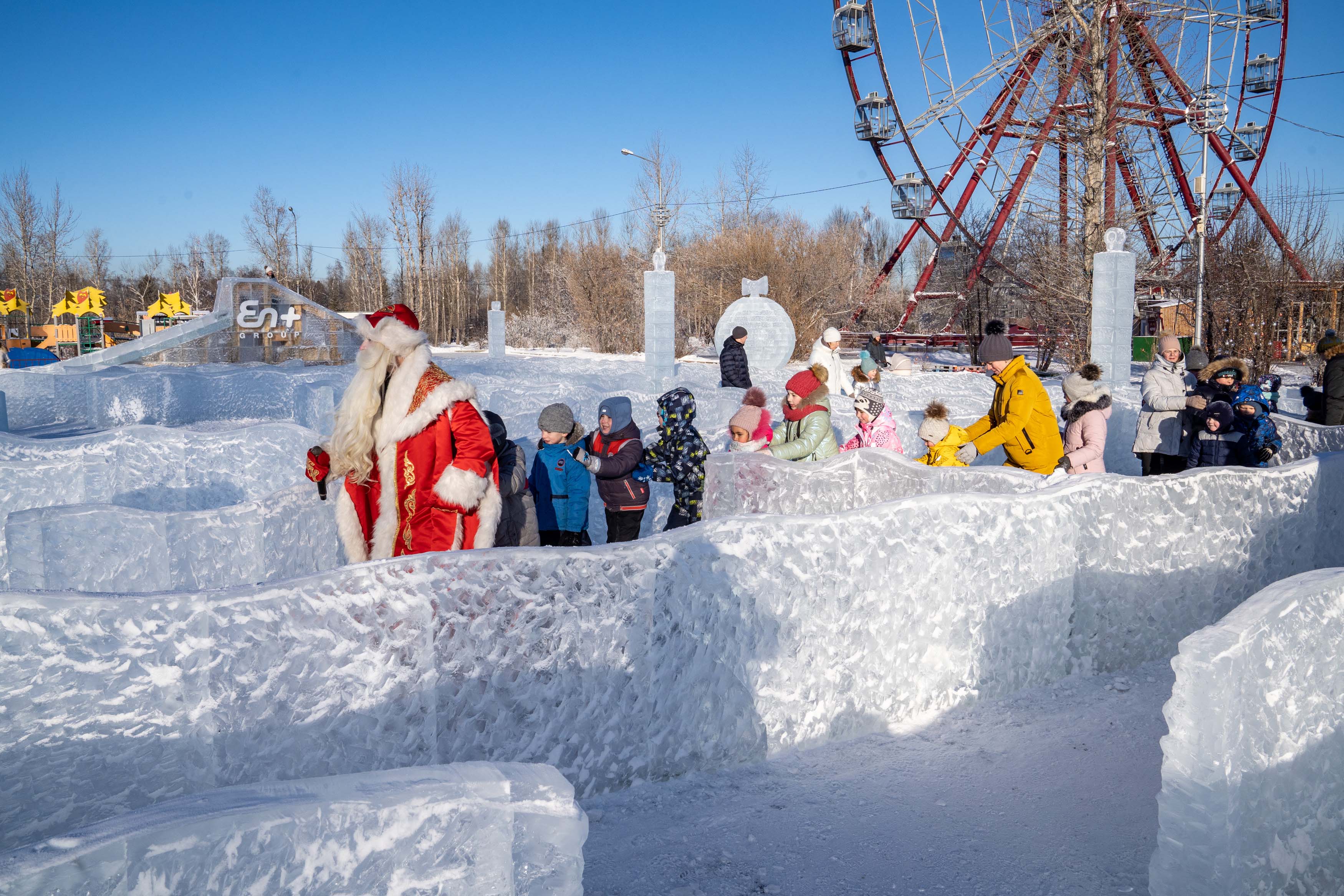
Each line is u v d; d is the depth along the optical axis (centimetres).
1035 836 246
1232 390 680
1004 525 337
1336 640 191
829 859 235
